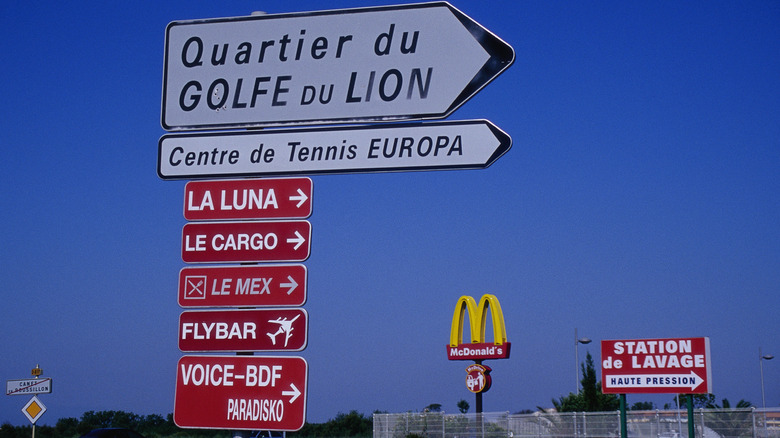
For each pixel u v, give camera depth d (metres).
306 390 8.00
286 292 8.16
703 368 22.73
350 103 8.50
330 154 8.38
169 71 8.81
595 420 35.38
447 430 41.62
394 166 8.26
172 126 8.73
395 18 8.55
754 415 28.31
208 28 8.83
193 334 8.23
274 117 8.60
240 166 8.48
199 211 8.44
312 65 8.62
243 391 8.09
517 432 38.72
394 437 43.25
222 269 8.27
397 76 8.47
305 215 8.29
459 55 8.40
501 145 8.12
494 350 43.25
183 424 8.11
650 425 32.69
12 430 47.38
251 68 8.72
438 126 8.26
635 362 23.70
